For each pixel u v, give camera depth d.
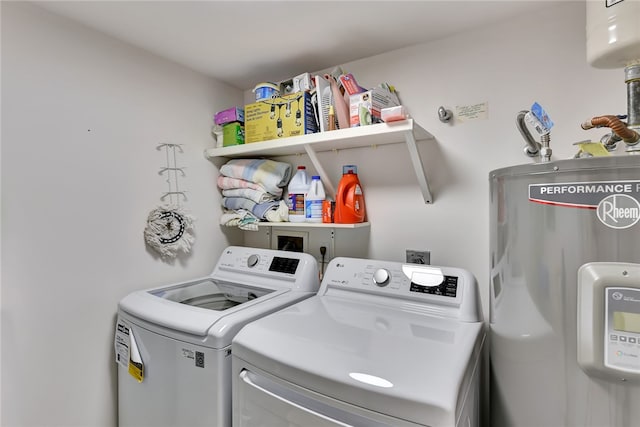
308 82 1.71
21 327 1.29
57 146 1.39
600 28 0.82
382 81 1.74
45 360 1.36
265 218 1.90
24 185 1.30
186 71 1.93
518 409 0.89
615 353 0.71
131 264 1.65
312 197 1.75
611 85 1.21
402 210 1.68
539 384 0.84
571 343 0.78
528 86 1.37
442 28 1.49
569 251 0.78
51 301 1.38
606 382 0.73
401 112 1.29
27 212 1.31
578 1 1.27
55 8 1.34
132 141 1.66
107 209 1.56
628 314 0.70
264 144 1.76
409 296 1.32
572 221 0.77
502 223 0.94
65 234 1.42
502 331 0.95
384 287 1.38
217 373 1.11
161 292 1.61
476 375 1.05
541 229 0.83
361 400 0.80
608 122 0.87
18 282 1.29
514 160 1.40
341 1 1.30
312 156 1.69
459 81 1.52
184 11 1.37
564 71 1.30
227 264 1.92
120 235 1.61
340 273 1.53
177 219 1.83
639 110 0.86
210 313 1.24
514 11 1.35
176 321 1.22
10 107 1.26
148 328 1.31
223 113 1.98
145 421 1.33
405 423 0.74
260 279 1.76
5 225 1.25
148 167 1.73
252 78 2.09
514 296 0.90
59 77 1.40
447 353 0.94
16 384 1.28
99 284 1.53
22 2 1.29
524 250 0.87
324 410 0.87
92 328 1.50
